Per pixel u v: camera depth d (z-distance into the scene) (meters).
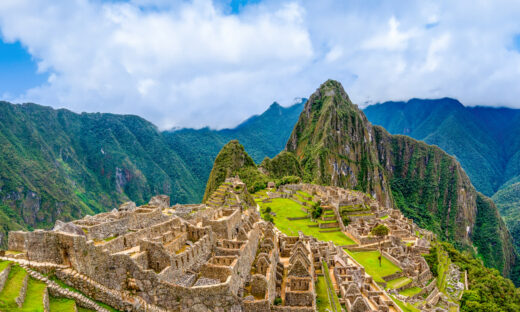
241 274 46.22
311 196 179.38
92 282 36.28
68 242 36.50
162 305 38.19
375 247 108.94
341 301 57.09
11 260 35.47
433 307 78.06
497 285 114.88
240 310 40.97
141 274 37.84
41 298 32.06
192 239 49.91
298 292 46.56
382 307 59.22
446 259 125.94
